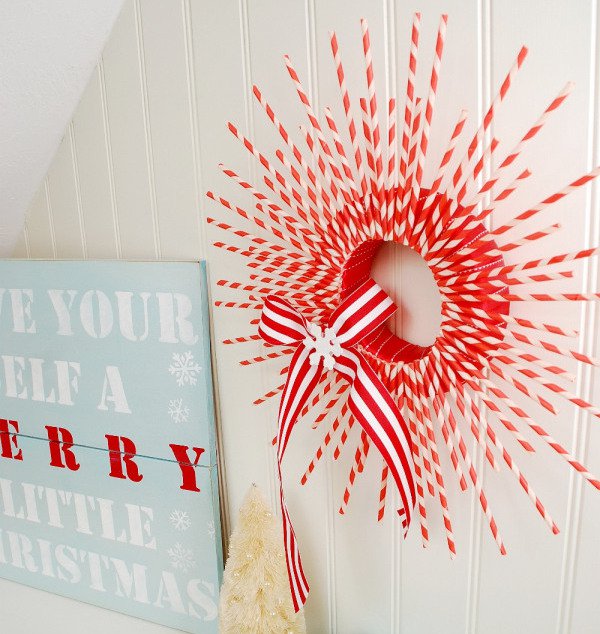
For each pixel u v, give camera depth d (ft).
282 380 2.67
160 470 2.90
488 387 2.13
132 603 3.11
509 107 2.11
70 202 2.99
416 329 2.34
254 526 2.55
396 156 2.29
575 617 2.27
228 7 2.50
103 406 2.99
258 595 2.52
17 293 3.10
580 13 1.99
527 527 2.30
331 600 2.75
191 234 2.75
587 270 2.08
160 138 2.73
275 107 2.49
